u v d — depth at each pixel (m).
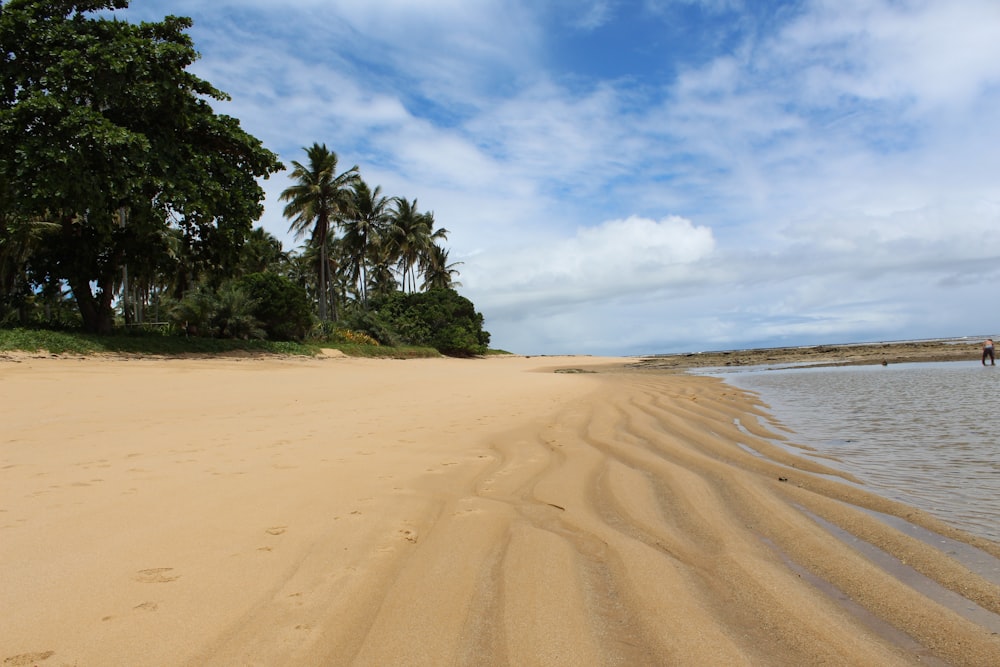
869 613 2.67
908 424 8.72
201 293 24.27
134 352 17.80
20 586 2.67
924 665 2.22
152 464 5.27
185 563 2.99
